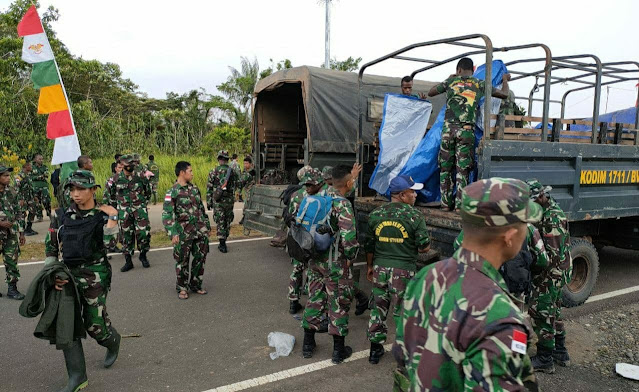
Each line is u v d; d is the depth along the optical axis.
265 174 8.20
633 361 3.87
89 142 21.05
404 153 5.11
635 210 5.43
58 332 3.09
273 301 5.42
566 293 5.02
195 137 27.36
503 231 1.35
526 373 1.27
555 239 3.51
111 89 27.73
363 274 6.55
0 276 6.38
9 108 17.38
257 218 7.47
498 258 1.41
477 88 4.30
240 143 26.47
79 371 3.34
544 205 3.47
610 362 3.87
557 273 3.54
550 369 3.66
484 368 1.22
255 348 4.14
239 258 7.51
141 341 4.29
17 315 4.98
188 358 3.94
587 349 4.12
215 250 8.09
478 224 1.36
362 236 5.45
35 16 7.87
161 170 17.84
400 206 3.67
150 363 3.84
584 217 4.87
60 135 8.09
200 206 5.57
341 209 3.66
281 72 7.18
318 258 3.76
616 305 5.28
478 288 1.32
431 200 4.94
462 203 1.41
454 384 1.33
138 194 6.74
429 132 4.92
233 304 5.31
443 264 1.46
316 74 6.73
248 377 3.60
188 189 5.45
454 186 4.53
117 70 30.06
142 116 26.69
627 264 7.22
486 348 1.22
